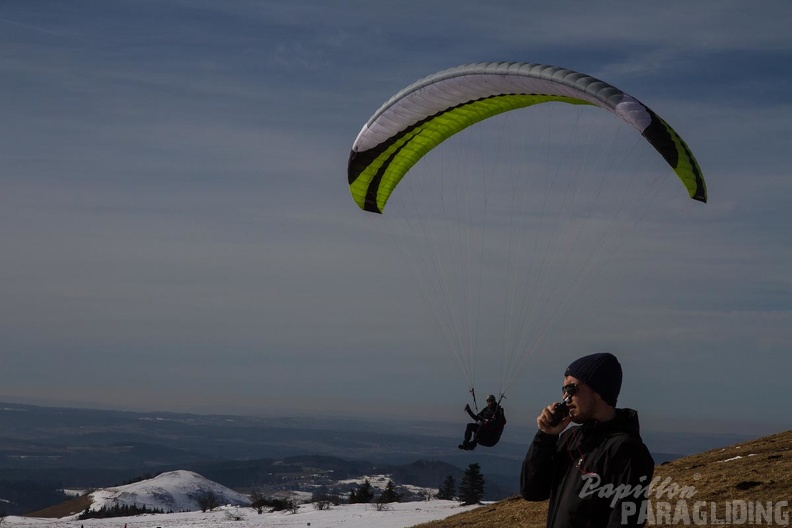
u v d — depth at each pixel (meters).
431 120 18.70
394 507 60.41
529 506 25.17
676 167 13.81
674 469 23.81
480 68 16.70
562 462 5.62
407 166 20.66
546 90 15.86
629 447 5.16
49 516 156.62
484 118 19.61
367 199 20.77
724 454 25.02
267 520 59.53
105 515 141.00
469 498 71.62
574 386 5.41
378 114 18.94
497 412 15.05
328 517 56.25
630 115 14.08
